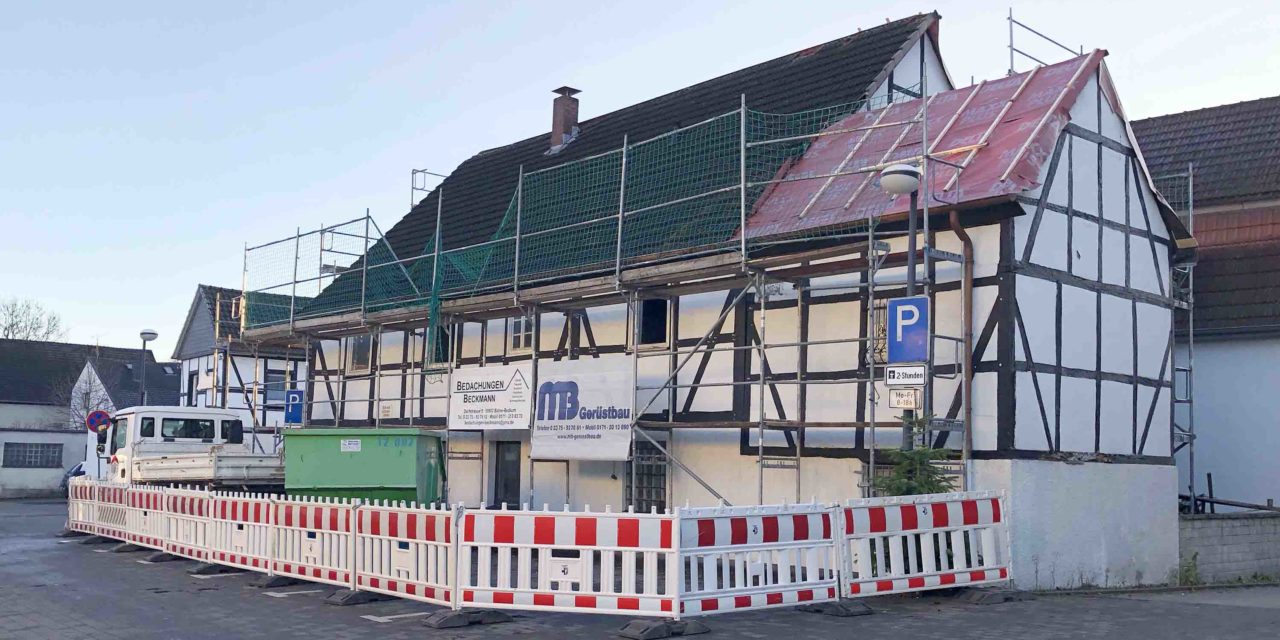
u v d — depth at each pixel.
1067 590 13.50
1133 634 9.98
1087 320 14.76
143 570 14.70
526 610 10.49
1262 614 11.41
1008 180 13.51
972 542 12.10
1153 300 16.19
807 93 19.61
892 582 11.21
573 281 17.69
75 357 58.94
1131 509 15.05
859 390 14.49
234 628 10.16
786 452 15.31
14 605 11.60
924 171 13.17
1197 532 16.22
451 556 10.40
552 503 19.22
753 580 10.24
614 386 16.23
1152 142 24.02
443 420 21.45
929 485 12.27
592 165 21.19
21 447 42.41
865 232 14.58
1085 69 15.24
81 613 11.06
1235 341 19.27
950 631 9.95
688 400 16.77
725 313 15.33
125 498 17.67
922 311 12.07
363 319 21.08
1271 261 19.45
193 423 21.30
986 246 13.75
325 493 15.80
